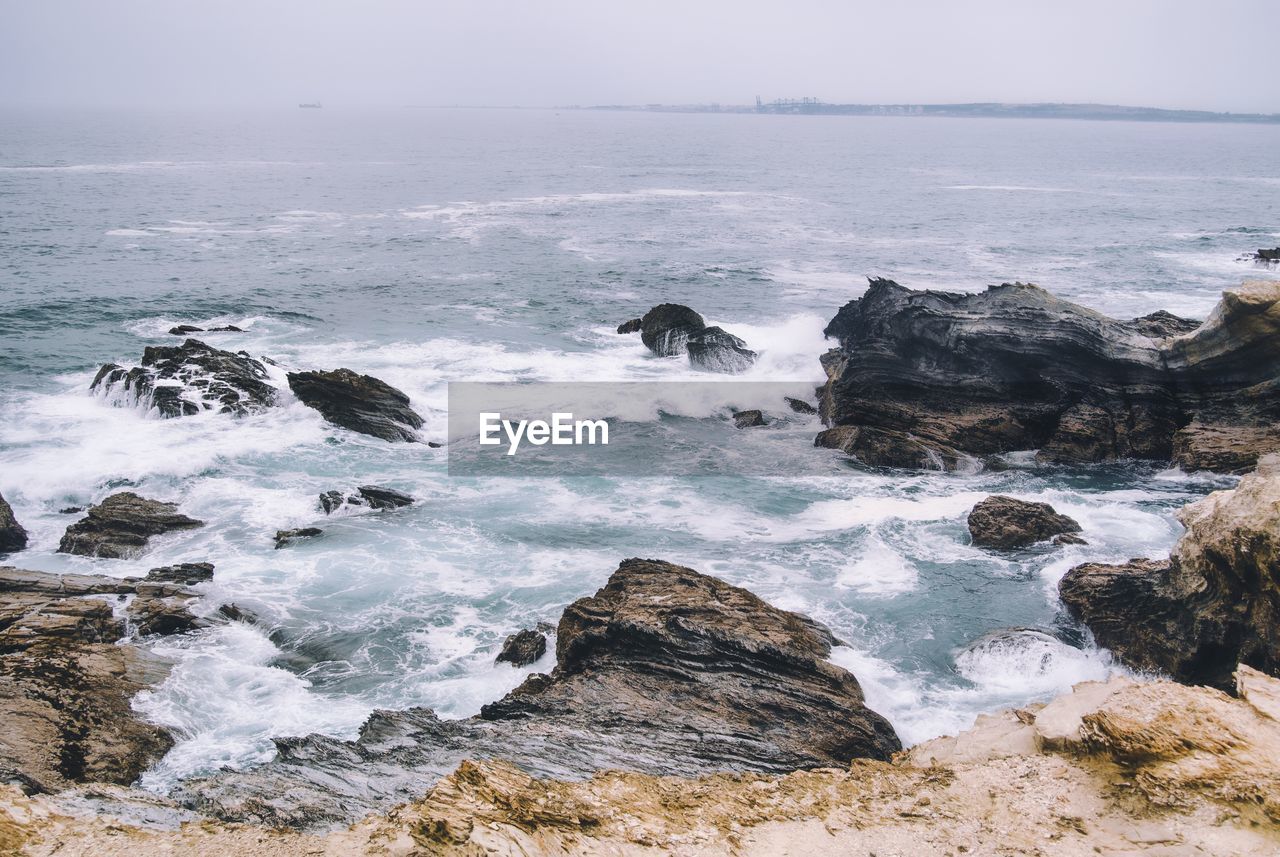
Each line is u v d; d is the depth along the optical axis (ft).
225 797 37.76
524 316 141.69
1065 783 34.58
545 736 44.62
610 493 80.23
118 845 29.30
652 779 38.27
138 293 143.23
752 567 66.74
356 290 153.58
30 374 104.06
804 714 46.83
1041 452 88.07
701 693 48.29
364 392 94.43
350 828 32.22
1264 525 47.44
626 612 52.90
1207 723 34.24
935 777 36.91
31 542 68.44
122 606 57.26
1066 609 60.95
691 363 117.39
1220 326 83.56
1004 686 53.62
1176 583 54.03
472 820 30.19
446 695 51.62
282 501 76.33
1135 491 80.84
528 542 70.44
